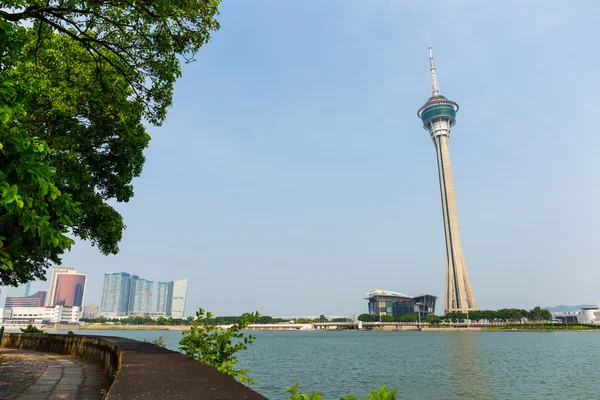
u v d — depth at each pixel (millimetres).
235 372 9609
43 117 14320
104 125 16031
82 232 18125
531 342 117688
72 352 19984
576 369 48781
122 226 19359
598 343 107938
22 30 12195
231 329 10062
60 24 10344
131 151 18312
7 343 29266
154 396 4078
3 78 6152
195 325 10031
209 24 10945
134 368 6148
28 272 23391
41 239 5340
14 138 5117
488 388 35188
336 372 45938
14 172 5137
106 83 13109
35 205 5594
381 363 56875
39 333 27188
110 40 11594
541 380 39688
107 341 14328
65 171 14805
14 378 11664
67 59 13352
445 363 56656
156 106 12750
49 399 8562
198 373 5699
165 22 10477
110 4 9828
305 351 85562
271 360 62594
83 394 9164
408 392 33188
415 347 97125
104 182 19188
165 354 8555
